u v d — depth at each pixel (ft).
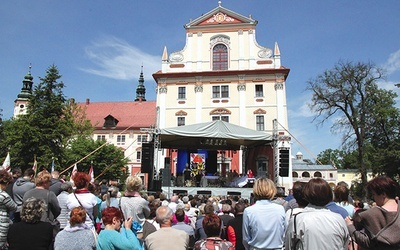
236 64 121.08
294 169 266.16
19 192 19.88
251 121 115.75
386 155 100.53
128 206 17.61
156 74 121.60
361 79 100.53
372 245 10.39
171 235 13.28
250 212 13.96
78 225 13.25
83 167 146.61
